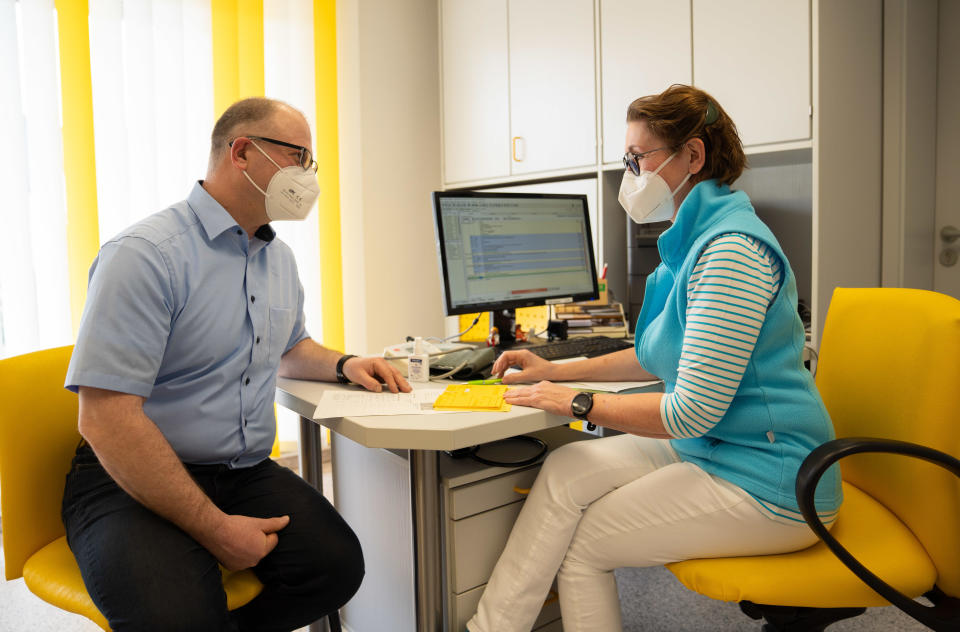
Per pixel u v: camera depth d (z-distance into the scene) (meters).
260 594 1.19
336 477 1.70
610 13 2.50
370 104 3.11
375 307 3.19
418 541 1.25
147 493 1.04
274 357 1.35
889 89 2.34
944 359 1.04
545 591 1.20
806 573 1.00
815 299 2.04
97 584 1.00
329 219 2.97
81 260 2.37
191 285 1.18
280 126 1.24
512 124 2.89
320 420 1.18
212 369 1.24
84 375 1.02
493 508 1.33
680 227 1.16
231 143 1.23
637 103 1.23
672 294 1.16
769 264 1.04
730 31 2.18
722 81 2.21
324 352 1.49
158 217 1.20
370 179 3.13
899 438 1.10
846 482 1.30
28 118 2.28
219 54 2.62
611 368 1.39
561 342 1.77
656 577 1.96
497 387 1.30
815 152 2.01
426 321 3.40
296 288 1.47
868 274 2.31
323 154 2.94
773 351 1.07
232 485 1.30
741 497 1.06
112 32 2.41
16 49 2.22
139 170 2.50
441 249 1.70
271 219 1.29
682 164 1.19
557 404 1.14
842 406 1.26
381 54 3.14
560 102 2.69
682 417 1.03
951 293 2.55
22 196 2.26
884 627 1.63
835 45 2.07
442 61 3.19
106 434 1.04
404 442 1.04
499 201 1.83
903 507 1.09
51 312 2.36
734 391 1.02
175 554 1.03
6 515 1.14
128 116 2.48
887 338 1.17
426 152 3.35
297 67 2.89
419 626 1.26
